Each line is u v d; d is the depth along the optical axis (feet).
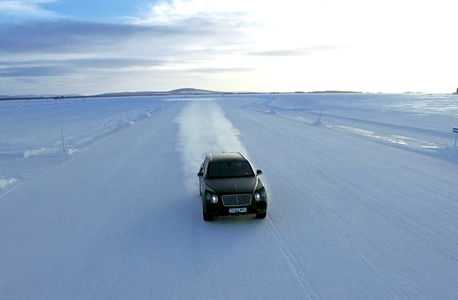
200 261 20.15
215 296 16.61
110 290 17.38
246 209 25.27
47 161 52.08
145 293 17.02
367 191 33.17
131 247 22.25
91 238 23.80
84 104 342.03
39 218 27.91
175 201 31.50
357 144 61.36
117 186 37.09
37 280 18.54
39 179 41.01
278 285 17.42
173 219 27.07
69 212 29.19
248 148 57.93
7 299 16.87
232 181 26.86
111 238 23.72
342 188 34.30
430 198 30.78
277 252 21.03
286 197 31.71
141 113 158.10
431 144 60.34
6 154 58.59
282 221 26.05
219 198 25.20
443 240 22.25
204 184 27.12
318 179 37.83
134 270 19.31
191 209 29.30
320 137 70.33
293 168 43.24
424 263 19.33
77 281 18.31
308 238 22.91
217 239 23.15
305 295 16.49
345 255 20.44
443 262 19.42
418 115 130.00
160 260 20.39
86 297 16.83
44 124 117.60
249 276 18.35
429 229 24.00
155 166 46.57
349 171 41.32
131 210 29.35
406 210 27.84
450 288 16.87
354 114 136.98
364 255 20.40
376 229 24.16
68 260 20.70
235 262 19.92
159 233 24.39
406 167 43.04
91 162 50.44
